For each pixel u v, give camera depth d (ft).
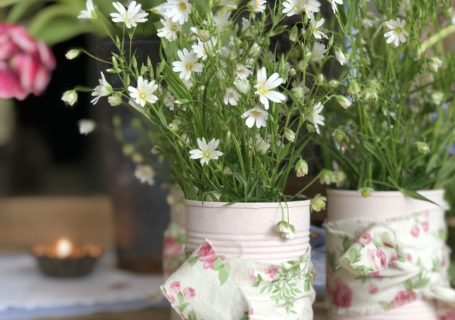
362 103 3.04
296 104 2.65
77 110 9.93
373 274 3.11
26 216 6.98
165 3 2.59
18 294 4.53
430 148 3.27
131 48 2.77
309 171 3.30
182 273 2.65
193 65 2.52
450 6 3.08
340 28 2.90
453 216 3.75
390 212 3.12
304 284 2.72
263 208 2.64
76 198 7.56
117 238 5.08
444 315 3.14
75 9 4.00
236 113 2.58
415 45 3.04
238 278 2.64
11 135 10.55
